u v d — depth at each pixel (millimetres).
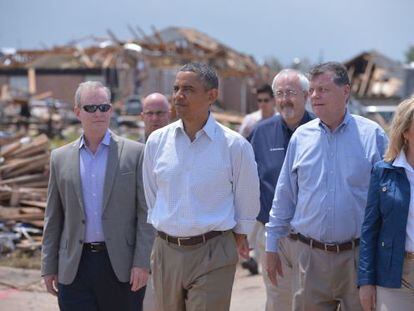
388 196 4309
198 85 4508
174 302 4789
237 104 44875
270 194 6125
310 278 5020
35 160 12141
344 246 4898
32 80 47344
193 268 4609
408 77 46406
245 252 4859
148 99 6387
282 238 5676
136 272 4883
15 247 10070
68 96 49000
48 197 5031
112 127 30000
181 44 44844
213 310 4629
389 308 4363
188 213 4535
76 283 4918
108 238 4879
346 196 4879
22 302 7984
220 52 45094
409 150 4309
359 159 4895
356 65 50438
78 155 4922
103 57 46219
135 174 4941
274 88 6105
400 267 4285
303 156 5043
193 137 4609
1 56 46875
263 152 6168
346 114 4996
